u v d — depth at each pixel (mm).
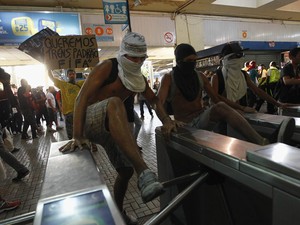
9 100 3529
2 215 2346
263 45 9203
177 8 8711
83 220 545
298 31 11539
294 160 706
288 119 1350
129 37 1443
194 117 2049
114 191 1808
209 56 8250
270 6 9188
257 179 778
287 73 2908
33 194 2775
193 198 1537
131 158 1099
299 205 623
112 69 1482
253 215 1153
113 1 4090
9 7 7145
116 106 1212
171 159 1510
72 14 7480
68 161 961
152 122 7312
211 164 1050
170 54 11789
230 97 2418
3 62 11820
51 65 3238
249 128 1465
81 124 1250
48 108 7172
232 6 8914
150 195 967
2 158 3121
